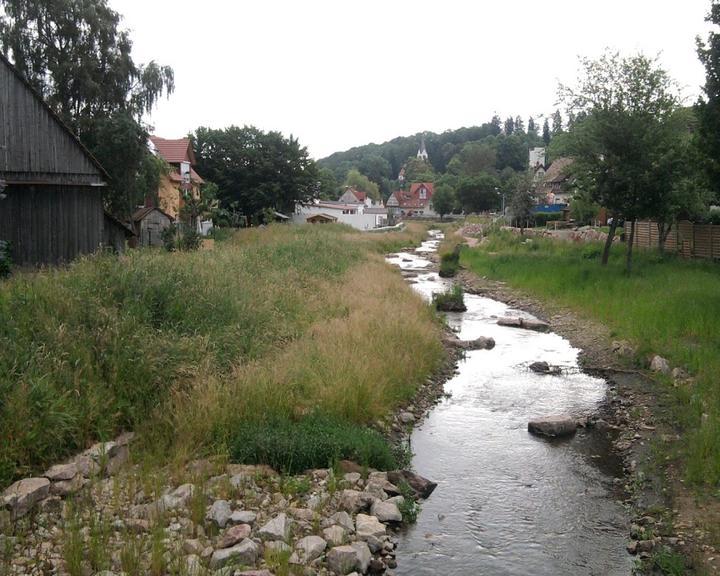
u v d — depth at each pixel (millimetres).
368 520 7555
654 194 24031
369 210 90750
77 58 32188
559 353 17062
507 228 52031
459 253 40469
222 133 64688
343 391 10625
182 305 12805
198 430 9031
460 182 102312
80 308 11148
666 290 20453
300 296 17391
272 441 8875
